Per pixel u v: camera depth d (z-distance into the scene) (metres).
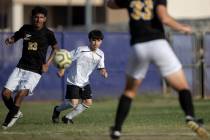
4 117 45.34
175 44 75.50
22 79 35.59
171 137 30.69
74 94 38.78
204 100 71.38
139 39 25.94
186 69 76.00
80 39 71.56
